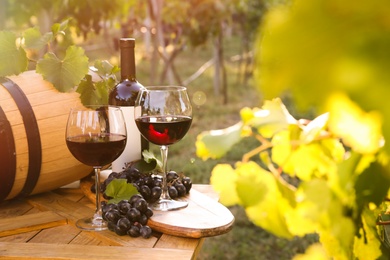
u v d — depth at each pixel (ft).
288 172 1.85
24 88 7.11
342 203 1.44
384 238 2.33
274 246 16.79
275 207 1.56
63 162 7.21
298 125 1.87
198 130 29.68
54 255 5.38
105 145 5.98
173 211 6.31
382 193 1.46
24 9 23.16
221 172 1.65
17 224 6.26
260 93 0.98
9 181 6.91
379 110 0.93
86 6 21.86
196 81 42.24
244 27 37.01
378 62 0.93
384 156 1.43
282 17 0.95
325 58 0.93
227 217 6.09
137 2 31.24
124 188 6.33
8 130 6.77
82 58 7.16
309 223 1.57
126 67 7.38
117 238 5.81
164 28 31.83
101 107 6.70
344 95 0.94
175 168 23.35
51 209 6.93
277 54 0.94
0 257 5.41
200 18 31.27
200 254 16.19
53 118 7.07
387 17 0.92
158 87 6.84
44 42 7.32
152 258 5.26
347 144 1.30
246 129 1.77
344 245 1.49
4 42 7.06
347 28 0.93
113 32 43.06
